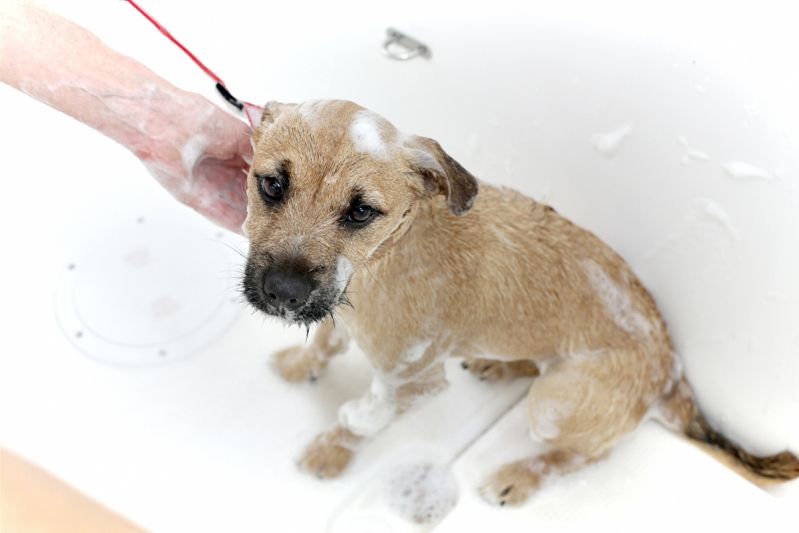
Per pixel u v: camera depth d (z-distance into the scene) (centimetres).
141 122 57
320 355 69
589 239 60
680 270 64
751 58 59
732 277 61
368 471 66
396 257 52
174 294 75
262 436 68
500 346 60
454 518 64
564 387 59
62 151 80
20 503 26
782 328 59
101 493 64
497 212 57
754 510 63
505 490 64
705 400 66
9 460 29
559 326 58
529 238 57
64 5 80
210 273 77
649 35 62
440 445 68
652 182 65
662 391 62
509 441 67
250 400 70
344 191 46
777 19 58
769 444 63
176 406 69
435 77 74
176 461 66
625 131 65
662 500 63
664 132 63
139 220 79
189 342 73
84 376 70
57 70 56
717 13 60
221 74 80
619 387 59
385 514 64
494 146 74
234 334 73
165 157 58
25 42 55
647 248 67
